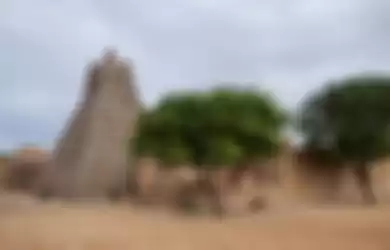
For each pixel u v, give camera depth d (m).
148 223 23.38
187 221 25.42
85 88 52.16
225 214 32.94
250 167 41.66
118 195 45.75
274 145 36.78
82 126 48.72
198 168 38.03
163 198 42.25
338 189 53.88
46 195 46.91
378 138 48.16
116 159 47.09
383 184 56.31
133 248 16.50
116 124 48.47
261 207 38.50
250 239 18.45
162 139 35.34
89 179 45.75
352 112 48.81
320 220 25.14
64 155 48.22
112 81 50.16
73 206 32.84
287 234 19.97
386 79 49.62
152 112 37.47
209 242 17.89
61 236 18.39
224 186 38.31
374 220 24.44
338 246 17.06
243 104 36.03
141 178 47.00
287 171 53.22
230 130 34.94
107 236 18.59
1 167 70.88
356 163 50.38
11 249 16.17
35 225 20.91
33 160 66.38
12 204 34.44
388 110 48.19
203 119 34.91
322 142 51.84
